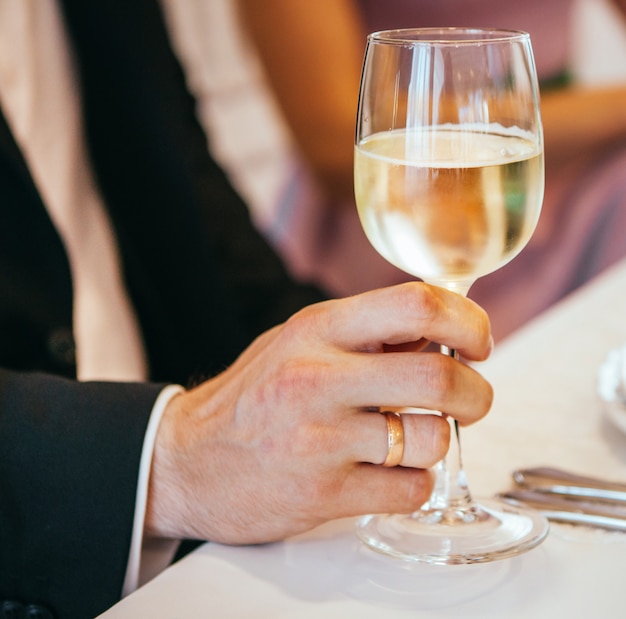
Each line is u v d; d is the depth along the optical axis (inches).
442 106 22.8
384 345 24.5
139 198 44.1
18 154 37.2
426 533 24.0
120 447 25.3
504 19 83.4
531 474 25.7
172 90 47.3
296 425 23.5
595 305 35.7
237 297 46.8
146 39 46.1
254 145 87.4
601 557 23.3
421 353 23.4
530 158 23.0
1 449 25.6
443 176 22.6
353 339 23.6
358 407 23.5
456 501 24.9
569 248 87.8
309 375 23.4
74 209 45.8
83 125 46.1
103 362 44.9
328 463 23.6
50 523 25.4
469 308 23.5
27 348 37.2
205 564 23.8
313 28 84.2
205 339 44.8
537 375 30.9
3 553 25.7
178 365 45.2
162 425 25.5
